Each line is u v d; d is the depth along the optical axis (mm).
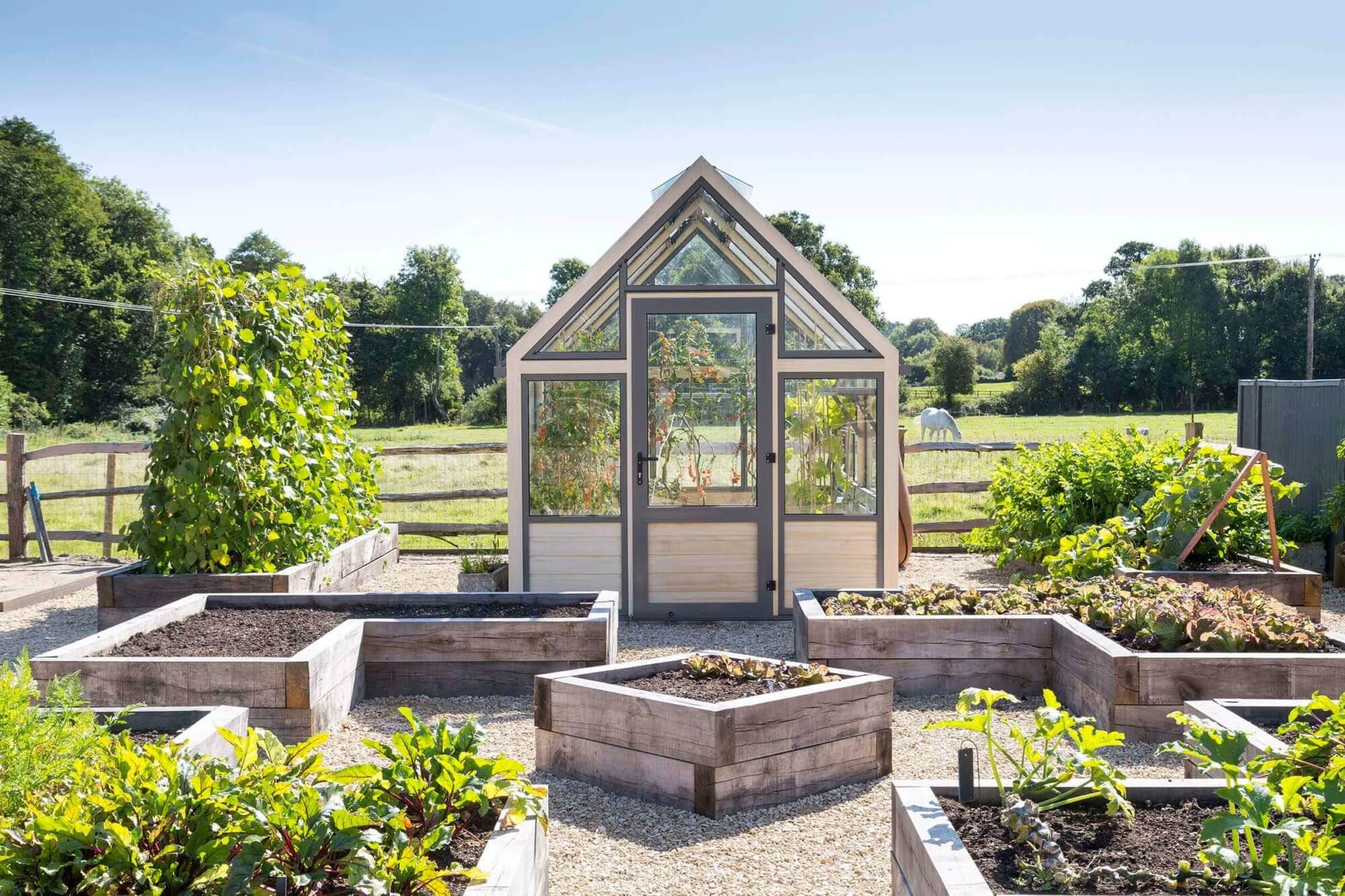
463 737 3275
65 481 22328
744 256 8852
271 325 8828
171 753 3062
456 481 20875
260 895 2473
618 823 4387
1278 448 11500
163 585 7984
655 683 5094
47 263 45906
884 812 4488
